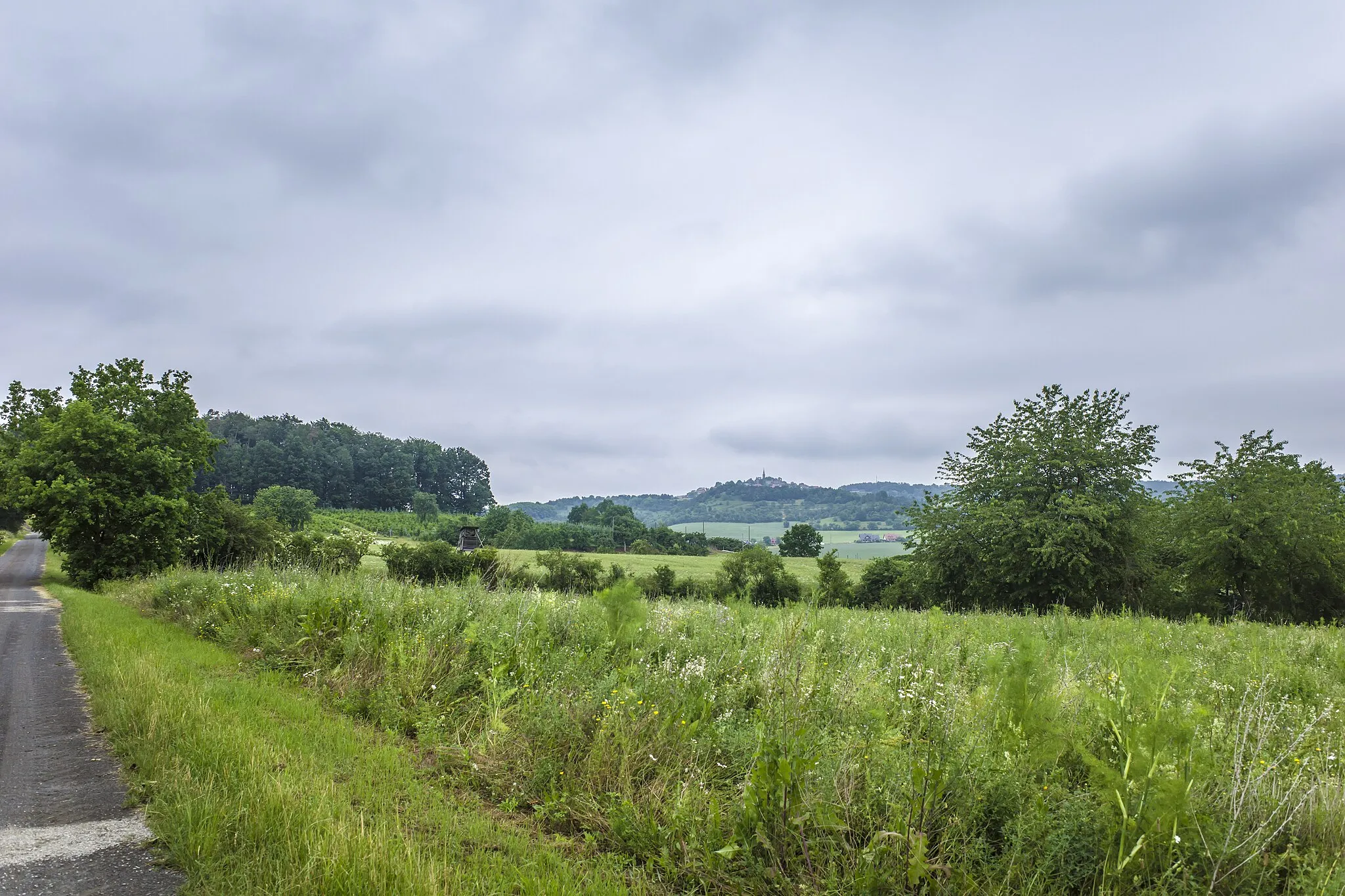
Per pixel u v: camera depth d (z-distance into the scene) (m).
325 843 3.96
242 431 195.12
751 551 42.09
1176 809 3.64
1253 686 6.63
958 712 5.25
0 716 7.68
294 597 12.69
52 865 4.16
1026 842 3.94
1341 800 4.12
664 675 7.08
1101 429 31.03
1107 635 10.94
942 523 32.03
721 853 4.04
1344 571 27.16
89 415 33.84
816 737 5.12
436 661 8.57
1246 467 29.39
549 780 5.46
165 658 9.84
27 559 59.84
